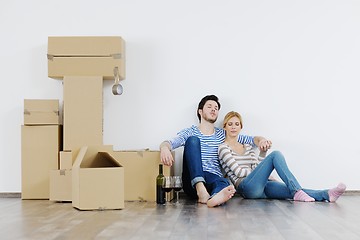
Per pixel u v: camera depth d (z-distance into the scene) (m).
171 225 2.77
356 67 4.64
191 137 4.09
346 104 4.63
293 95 4.64
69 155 4.27
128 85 4.70
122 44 4.53
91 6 4.72
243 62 4.66
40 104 4.45
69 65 4.46
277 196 4.12
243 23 4.68
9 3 4.75
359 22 4.66
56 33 4.73
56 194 4.09
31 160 4.43
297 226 2.71
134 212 3.35
